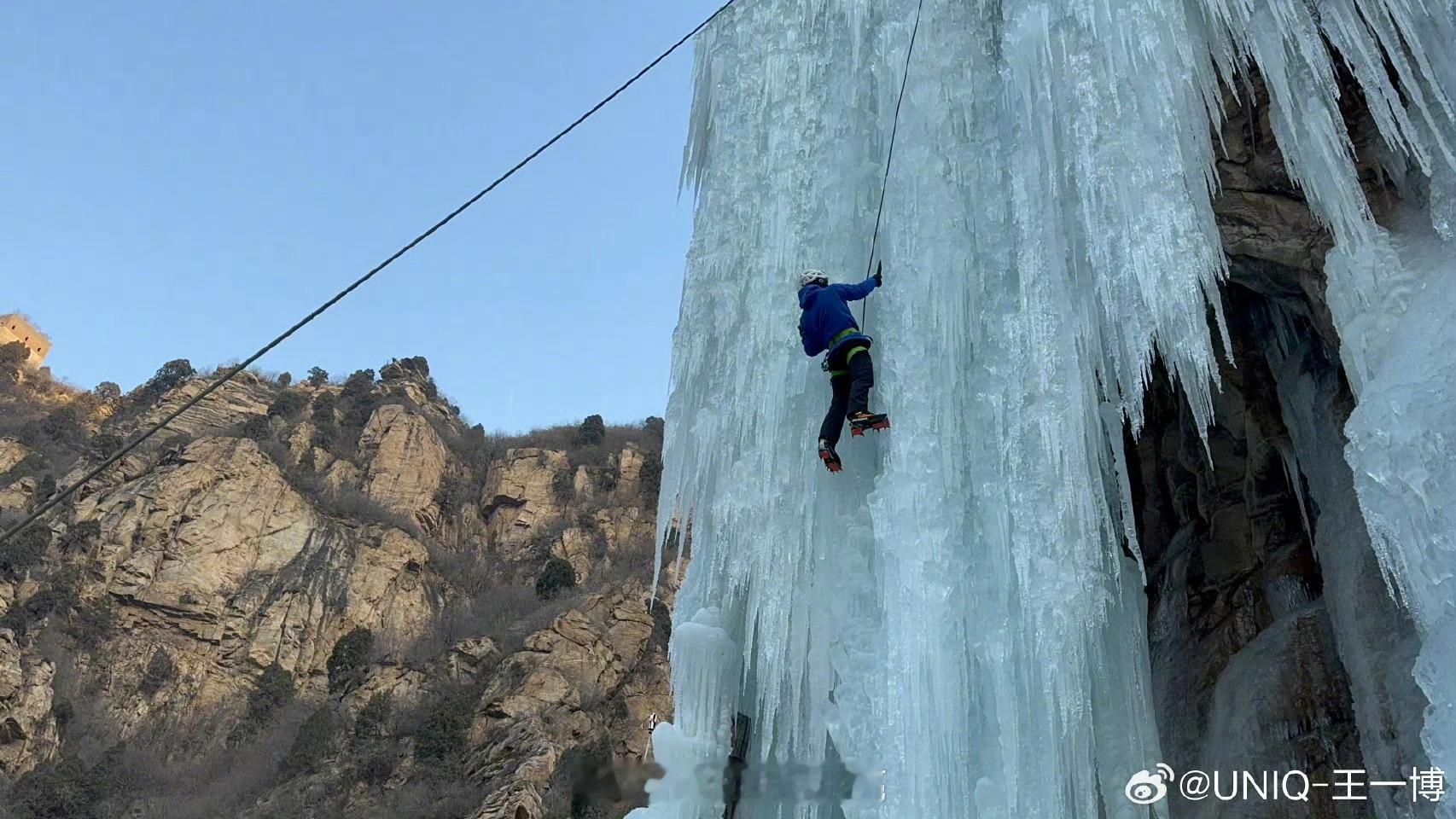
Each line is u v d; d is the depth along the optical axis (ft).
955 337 22.34
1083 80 22.15
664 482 27.45
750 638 23.59
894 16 27.14
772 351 25.14
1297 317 25.07
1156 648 28.94
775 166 27.99
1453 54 18.81
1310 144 20.30
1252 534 27.22
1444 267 18.24
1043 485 19.95
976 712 19.57
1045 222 21.99
